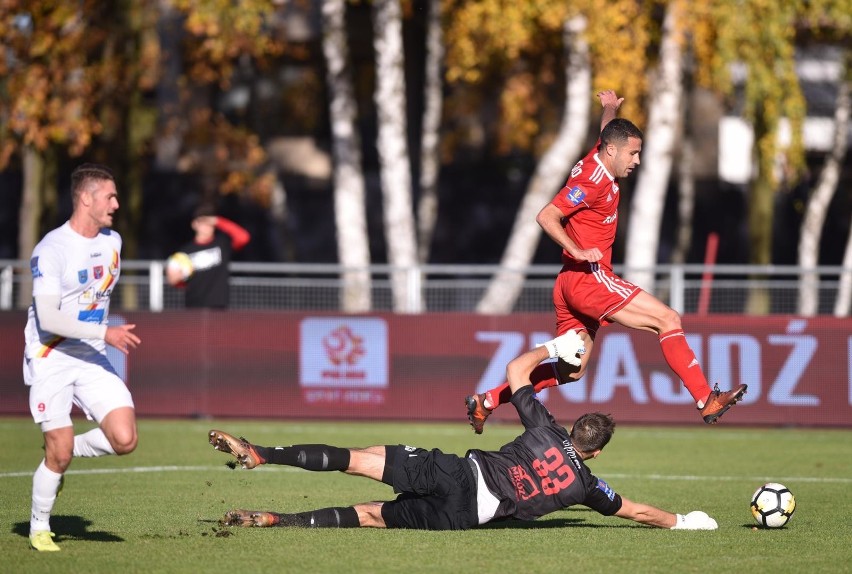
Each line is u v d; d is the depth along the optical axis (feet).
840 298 181.98
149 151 318.86
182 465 133.28
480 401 90.89
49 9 253.03
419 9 281.74
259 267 188.44
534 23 271.69
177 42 311.06
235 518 87.66
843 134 317.22
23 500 104.58
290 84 356.59
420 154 362.33
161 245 350.02
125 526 89.92
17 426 174.50
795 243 367.45
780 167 275.80
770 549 81.46
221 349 184.14
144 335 184.55
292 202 365.40
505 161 367.25
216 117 323.78
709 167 362.53
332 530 86.43
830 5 248.11
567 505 85.51
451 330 181.16
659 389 178.19
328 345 183.21
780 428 177.47
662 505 106.42
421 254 312.09
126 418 77.66
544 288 191.21
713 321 177.47
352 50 356.79
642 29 255.91
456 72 272.72
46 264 77.30
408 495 88.02
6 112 257.55
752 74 241.96
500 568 73.26
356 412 182.50
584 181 95.30
